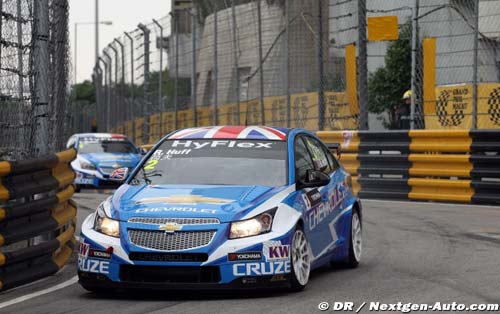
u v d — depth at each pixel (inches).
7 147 1144.8
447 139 2021.4
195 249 912.3
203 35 2886.3
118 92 4175.7
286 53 2375.7
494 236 1455.5
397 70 3218.5
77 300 960.9
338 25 2352.4
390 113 3257.9
